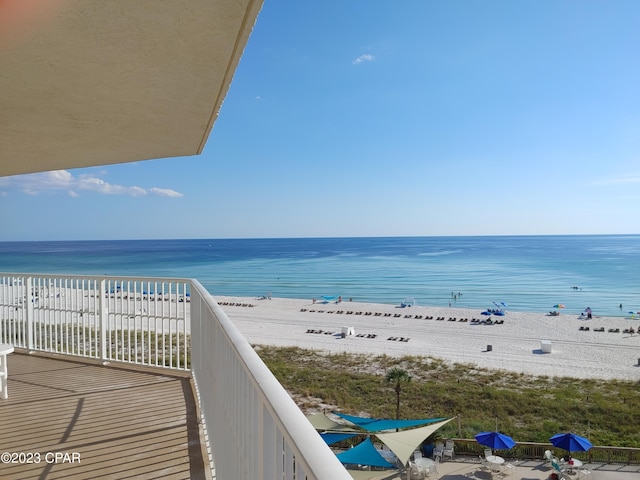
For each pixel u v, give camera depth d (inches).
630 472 410.0
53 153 182.5
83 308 251.4
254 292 2086.6
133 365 234.2
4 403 176.9
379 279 2470.5
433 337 1091.3
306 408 552.1
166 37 88.0
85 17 78.2
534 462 437.1
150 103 127.0
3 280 277.9
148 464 123.9
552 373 761.6
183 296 221.9
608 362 845.8
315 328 1203.9
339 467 23.7
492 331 1178.6
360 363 805.2
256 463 49.8
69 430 149.1
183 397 182.9
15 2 72.1
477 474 410.9
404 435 400.8
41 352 264.5
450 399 608.4
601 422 536.7
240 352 56.1
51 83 109.5
